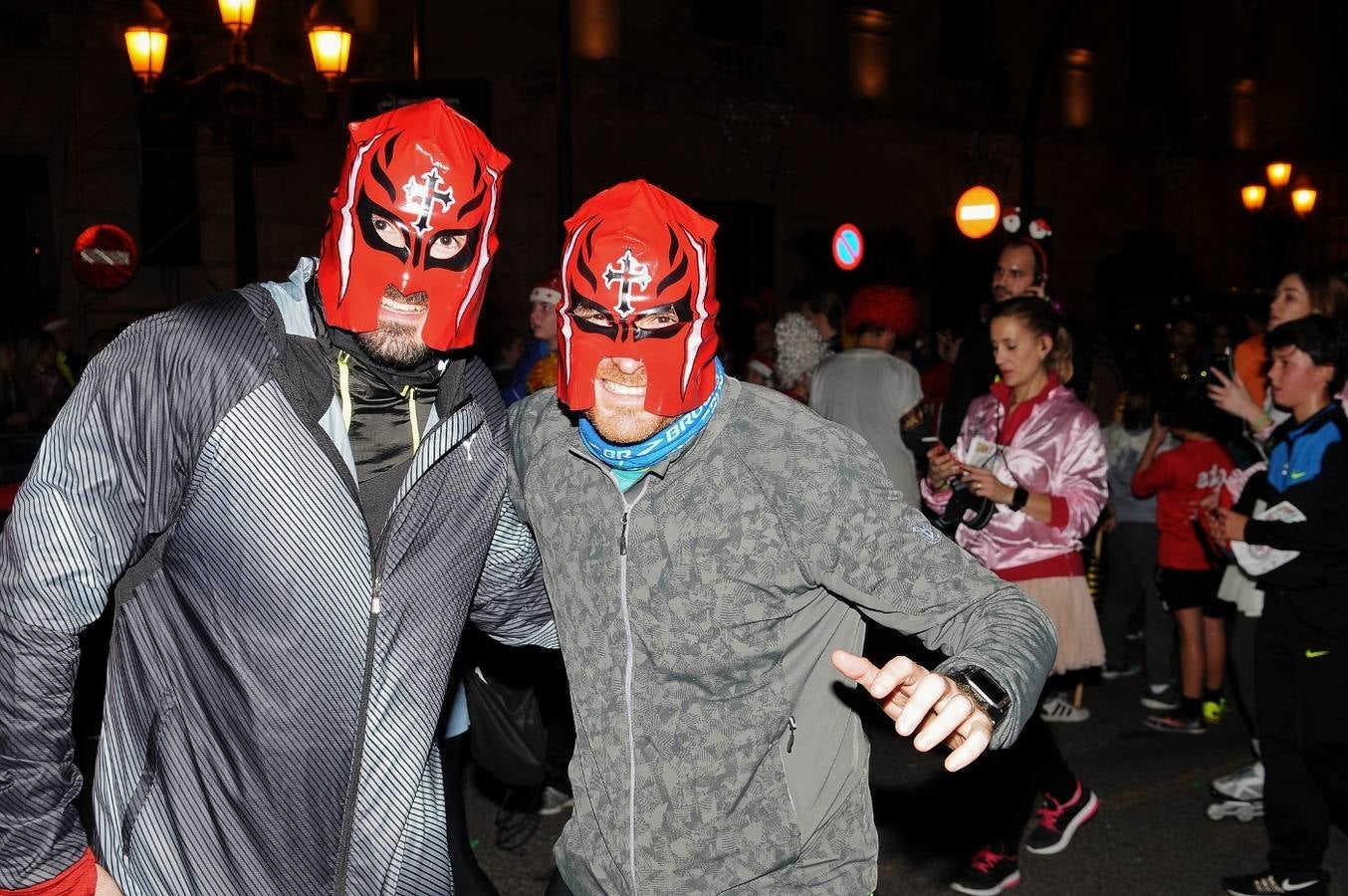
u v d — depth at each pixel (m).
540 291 5.62
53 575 1.76
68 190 11.58
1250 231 21.31
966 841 4.41
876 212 17.16
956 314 17.67
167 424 1.83
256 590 1.89
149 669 1.93
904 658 1.64
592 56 14.30
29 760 1.78
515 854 4.30
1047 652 1.78
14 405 7.78
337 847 1.99
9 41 11.31
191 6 11.76
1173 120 21.03
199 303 1.93
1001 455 4.07
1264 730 3.83
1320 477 3.57
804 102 16.16
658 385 1.88
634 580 1.95
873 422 4.88
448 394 2.04
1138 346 11.72
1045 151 19.30
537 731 2.97
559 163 9.21
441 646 2.08
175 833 1.92
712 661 1.93
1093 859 4.31
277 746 1.92
